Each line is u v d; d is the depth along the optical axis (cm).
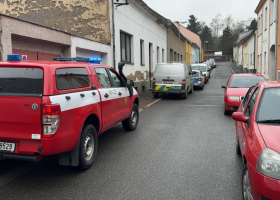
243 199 329
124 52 1548
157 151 554
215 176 421
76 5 1288
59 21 1306
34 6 1316
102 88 527
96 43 1149
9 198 356
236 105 925
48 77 367
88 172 445
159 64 1510
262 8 2447
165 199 348
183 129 755
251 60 3512
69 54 968
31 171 455
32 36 766
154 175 428
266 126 332
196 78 2098
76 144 417
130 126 723
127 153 544
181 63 1505
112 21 1304
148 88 2039
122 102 632
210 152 544
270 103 371
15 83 373
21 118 361
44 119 354
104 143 619
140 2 1672
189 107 1185
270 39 2072
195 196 355
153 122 863
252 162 290
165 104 1299
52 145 361
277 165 266
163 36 2538
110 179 415
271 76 2127
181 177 418
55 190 379
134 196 358
